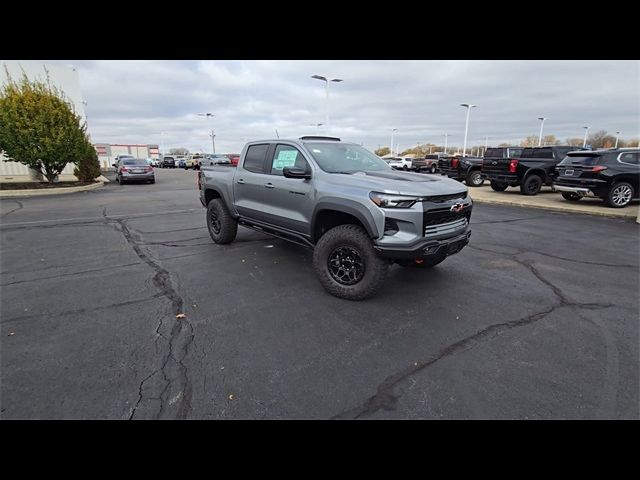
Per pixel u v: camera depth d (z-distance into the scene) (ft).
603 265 16.99
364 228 12.31
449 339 10.11
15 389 7.78
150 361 8.93
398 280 14.82
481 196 44.83
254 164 17.52
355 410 7.33
